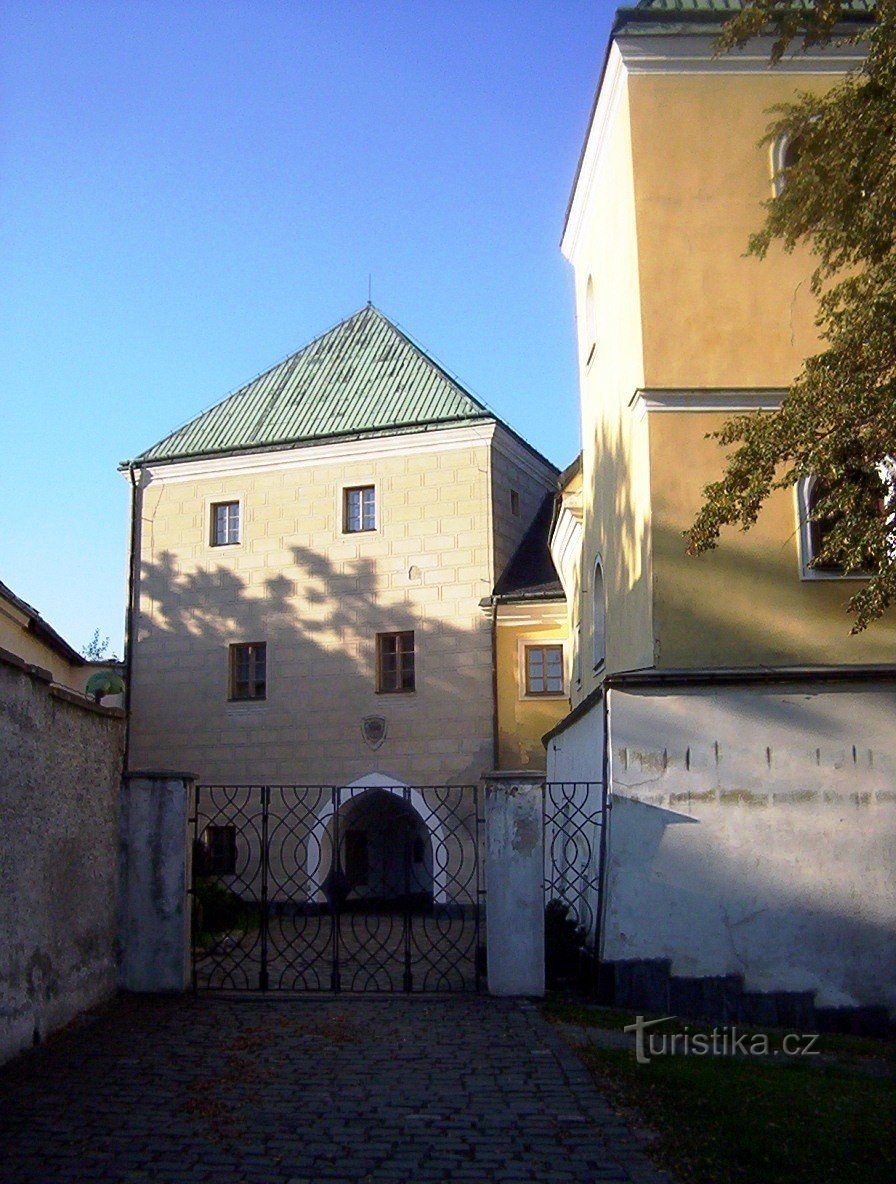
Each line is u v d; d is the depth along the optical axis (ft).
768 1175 20.22
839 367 31.68
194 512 92.12
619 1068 27.48
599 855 39.27
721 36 36.68
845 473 32.27
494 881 36.58
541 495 96.27
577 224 55.88
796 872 36.45
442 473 86.12
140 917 36.58
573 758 50.65
